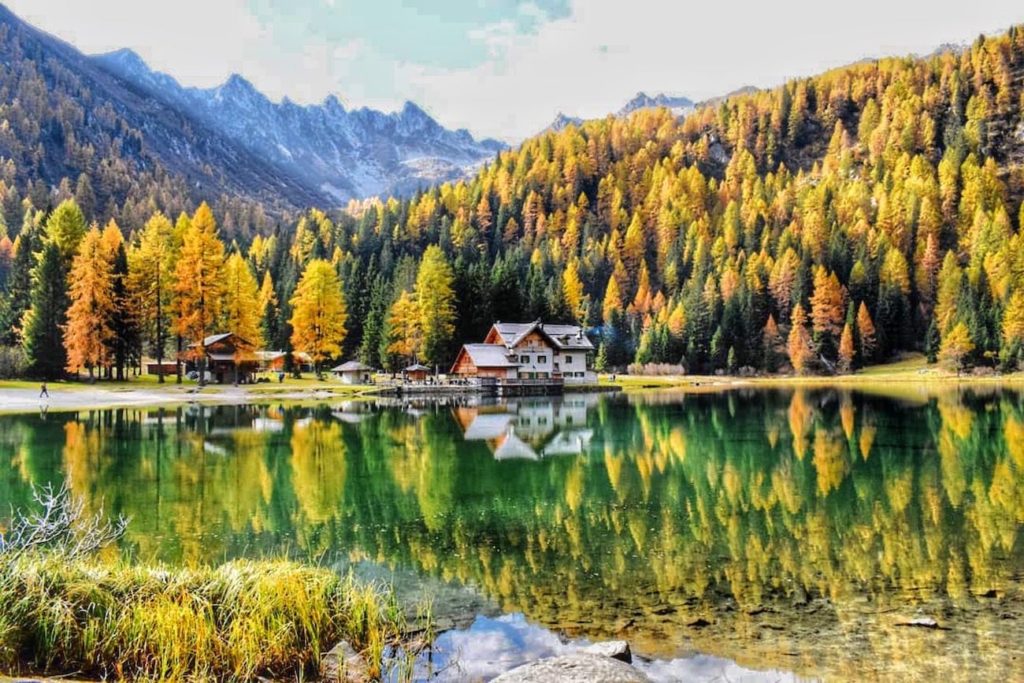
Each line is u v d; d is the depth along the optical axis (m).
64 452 27.50
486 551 14.61
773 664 8.94
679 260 157.88
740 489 21.19
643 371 119.38
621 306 142.25
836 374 114.31
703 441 32.97
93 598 8.77
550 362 86.44
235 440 32.06
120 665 7.83
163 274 68.06
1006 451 28.61
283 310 107.56
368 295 104.25
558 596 11.77
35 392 54.78
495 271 101.25
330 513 18.06
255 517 17.52
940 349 109.56
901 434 34.97
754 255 139.75
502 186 195.38
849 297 123.44
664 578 12.73
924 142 193.00
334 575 10.84
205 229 70.88
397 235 163.50
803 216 158.50
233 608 9.02
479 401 64.88
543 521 17.25
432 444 31.78
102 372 70.44
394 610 10.34
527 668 8.05
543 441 33.19
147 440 31.34
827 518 17.38
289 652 8.68
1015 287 112.88
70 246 70.19
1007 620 10.43
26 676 7.69
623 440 33.53
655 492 20.83
